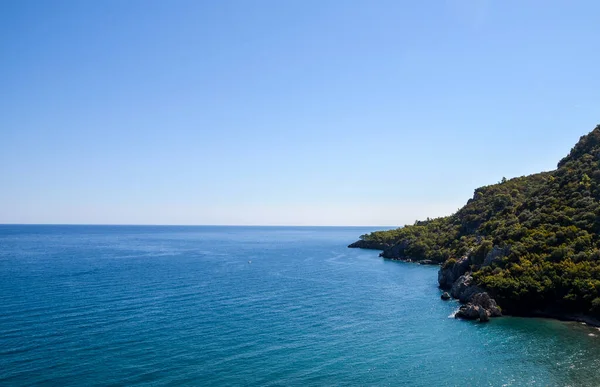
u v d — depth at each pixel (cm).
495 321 7250
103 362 5094
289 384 4600
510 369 5031
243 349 5716
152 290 10081
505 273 8238
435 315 7762
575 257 7700
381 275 13475
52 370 4806
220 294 9725
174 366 5034
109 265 15238
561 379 4712
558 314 7419
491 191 17538
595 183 9644
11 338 5922
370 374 4909
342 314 7819
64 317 7181
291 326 6925
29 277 11806
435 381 4719
